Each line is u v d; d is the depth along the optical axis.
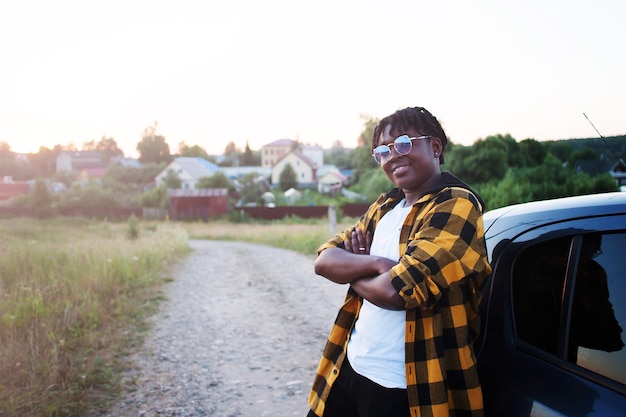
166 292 8.09
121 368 4.43
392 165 1.84
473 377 1.59
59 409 3.41
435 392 1.56
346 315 1.98
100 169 121.94
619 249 1.41
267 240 21.11
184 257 13.89
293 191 68.06
